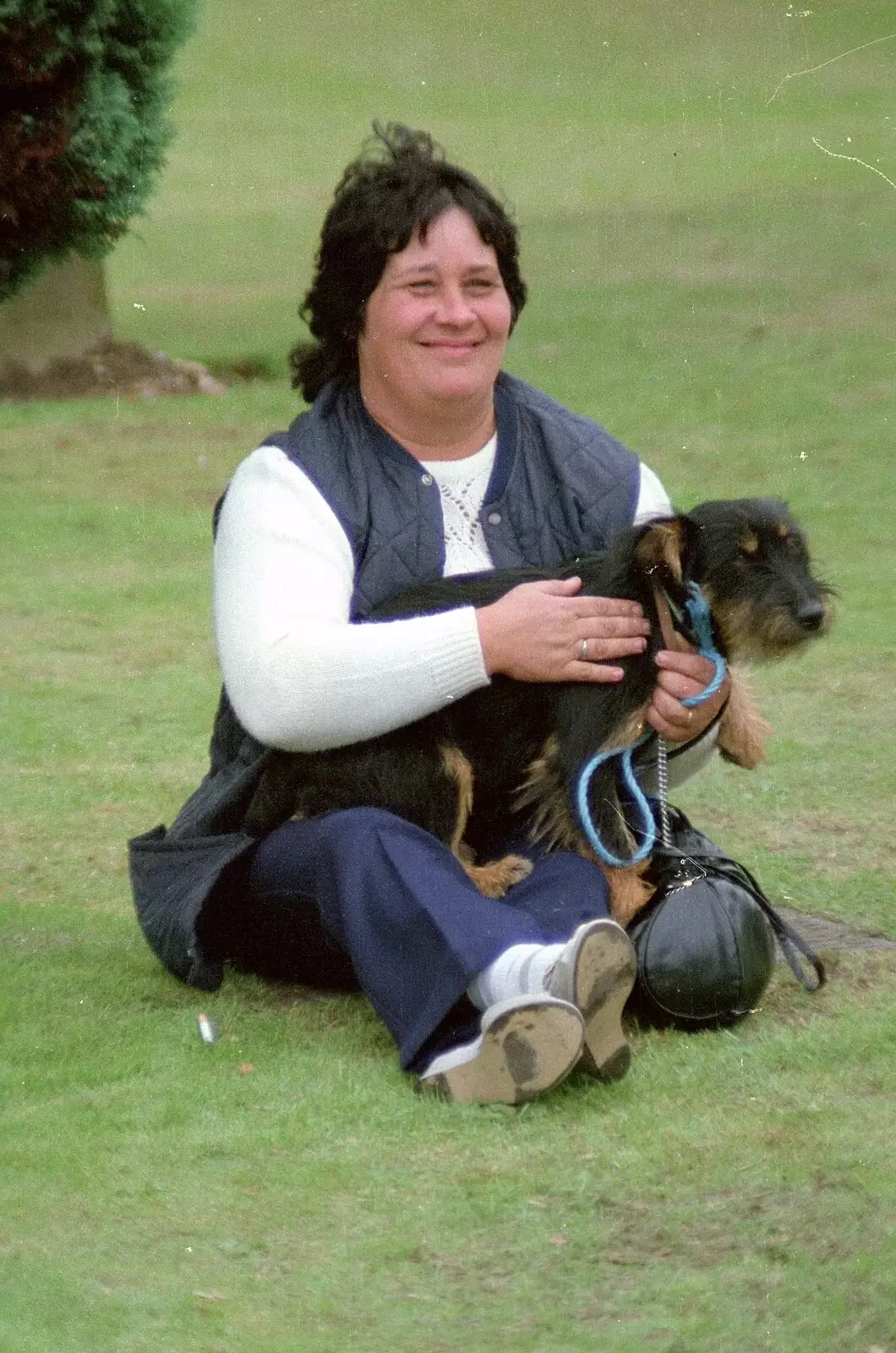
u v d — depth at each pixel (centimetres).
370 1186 650
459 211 806
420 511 817
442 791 804
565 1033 685
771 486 1989
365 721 768
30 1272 593
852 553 1734
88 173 856
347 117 4850
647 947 774
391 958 736
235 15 5925
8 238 875
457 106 4838
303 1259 602
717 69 4862
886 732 1274
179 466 2253
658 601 807
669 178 3966
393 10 5850
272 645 769
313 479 805
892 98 4431
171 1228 624
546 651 770
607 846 806
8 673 1462
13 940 921
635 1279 583
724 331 2786
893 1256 588
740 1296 570
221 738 861
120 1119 707
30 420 2505
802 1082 731
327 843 764
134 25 1130
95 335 2742
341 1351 547
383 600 812
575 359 2669
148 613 1652
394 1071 748
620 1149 671
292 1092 730
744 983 773
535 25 5541
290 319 3095
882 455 2112
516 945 712
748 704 873
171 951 827
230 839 823
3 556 1858
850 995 830
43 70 821
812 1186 638
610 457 865
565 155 4228
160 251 3709
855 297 2956
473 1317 565
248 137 4669
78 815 1145
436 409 813
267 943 842
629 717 797
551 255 3369
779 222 3509
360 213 805
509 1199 636
